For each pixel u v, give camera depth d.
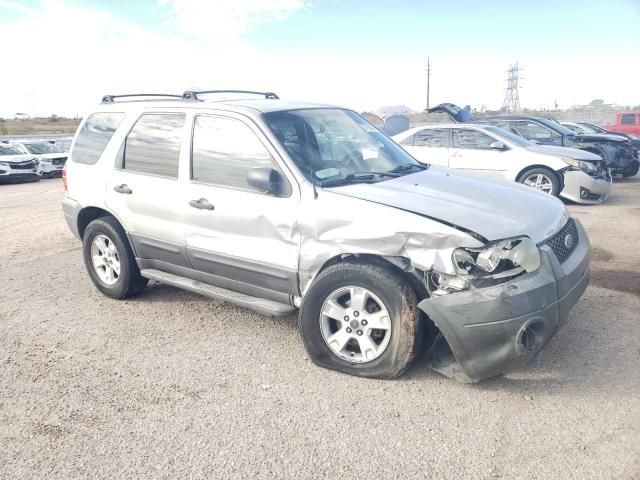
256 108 4.51
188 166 4.63
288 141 4.24
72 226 5.80
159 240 4.88
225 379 3.89
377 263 3.69
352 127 4.96
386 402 3.51
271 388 3.74
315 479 2.82
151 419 3.42
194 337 4.61
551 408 3.37
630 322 4.55
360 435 3.18
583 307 4.90
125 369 4.09
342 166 4.33
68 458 3.07
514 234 3.45
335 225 3.77
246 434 3.23
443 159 11.07
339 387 3.72
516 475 2.79
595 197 10.13
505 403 3.45
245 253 4.25
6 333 4.82
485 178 4.71
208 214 4.44
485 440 3.09
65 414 3.51
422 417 3.33
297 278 4.02
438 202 3.76
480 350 3.34
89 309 5.34
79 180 5.59
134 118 5.21
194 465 2.97
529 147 10.51
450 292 3.42
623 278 5.68
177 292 5.74
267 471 2.90
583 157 10.06
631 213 9.23
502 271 3.36
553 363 3.91
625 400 3.43
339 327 3.94
